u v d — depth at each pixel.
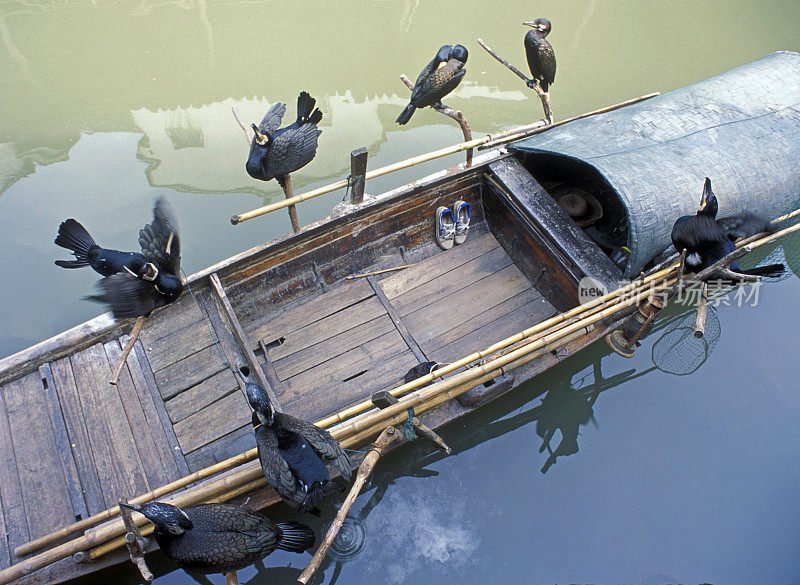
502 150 6.79
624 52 10.45
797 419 6.09
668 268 5.52
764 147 6.26
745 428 6.03
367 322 6.29
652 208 5.50
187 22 10.81
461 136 9.09
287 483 3.96
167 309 5.57
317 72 9.84
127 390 5.19
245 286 5.92
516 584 5.11
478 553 5.27
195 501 4.39
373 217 6.37
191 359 5.36
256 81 9.62
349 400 5.70
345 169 8.50
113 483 4.73
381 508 5.54
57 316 6.76
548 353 5.75
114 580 4.82
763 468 5.74
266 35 10.58
